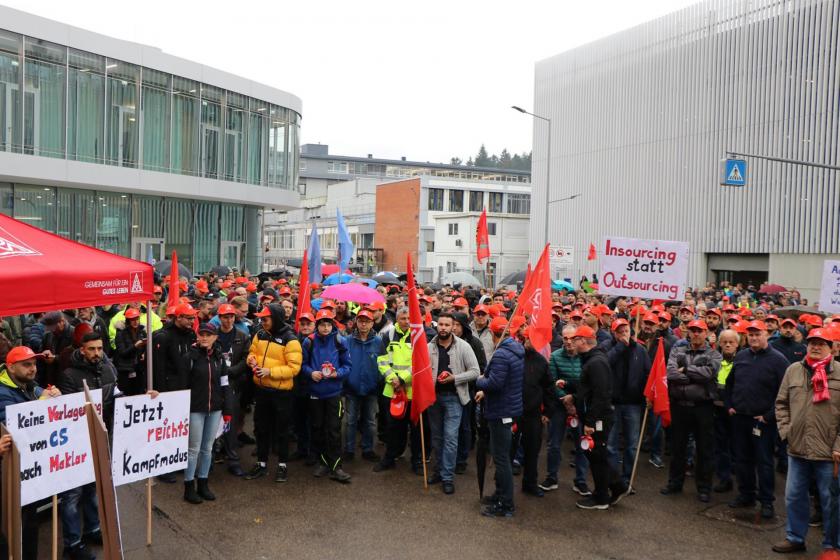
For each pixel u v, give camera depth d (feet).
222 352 28.09
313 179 336.90
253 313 39.96
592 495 27.40
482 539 23.79
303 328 29.86
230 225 117.80
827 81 108.68
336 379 29.37
